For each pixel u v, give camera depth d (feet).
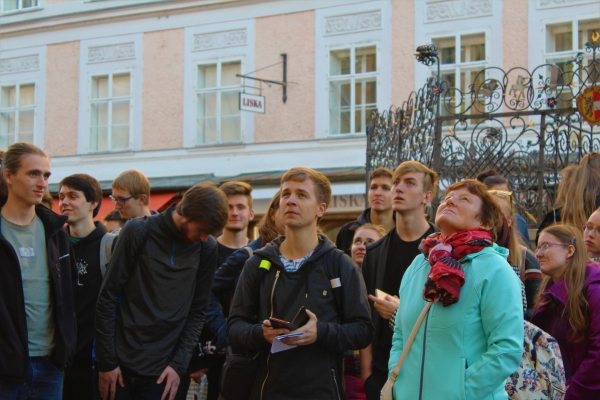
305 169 13.46
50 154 56.34
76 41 55.88
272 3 49.90
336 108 48.65
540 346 12.37
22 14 57.31
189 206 14.85
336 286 12.88
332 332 12.29
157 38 53.42
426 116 25.96
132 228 15.12
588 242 15.52
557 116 24.77
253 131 50.44
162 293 15.07
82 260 16.72
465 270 11.17
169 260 15.24
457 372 10.71
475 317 10.96
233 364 13.07
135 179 18.95
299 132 49.11
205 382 17.72
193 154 52.13
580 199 17.28
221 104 51.70
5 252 13.67
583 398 13.05
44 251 14.52
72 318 14.83
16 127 57.57
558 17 41.93
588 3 41.29
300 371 12.42
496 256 11.19
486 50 43.65
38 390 14.29
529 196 25.30
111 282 14.96
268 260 13.19
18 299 13.67
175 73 52.85
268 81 48.73
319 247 13.20
